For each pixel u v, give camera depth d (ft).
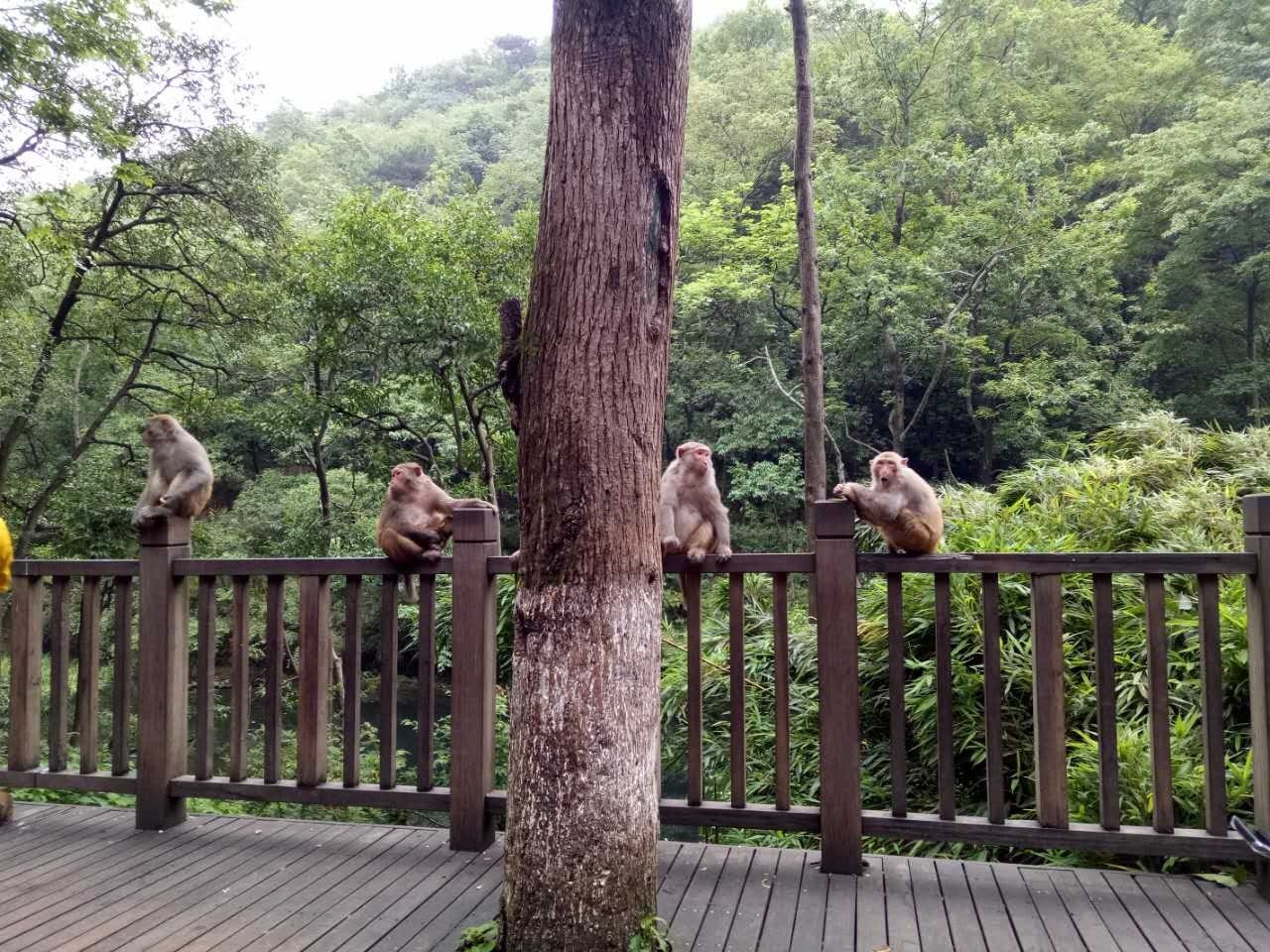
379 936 9.82
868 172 64.80
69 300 45.73
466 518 12.61
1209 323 60.80
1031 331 60.13
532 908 8.30
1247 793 13.61
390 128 177.17
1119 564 11.08
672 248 8.77
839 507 11.60
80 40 35.45
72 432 56.85
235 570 13.57
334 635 51.13
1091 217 60.18
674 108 8.71
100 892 11.12
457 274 42.39
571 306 8.36
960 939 9.67
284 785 13.34
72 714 40.45
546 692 8.37
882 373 64.23
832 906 10.52
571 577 8.34
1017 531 20.51
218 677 51.85
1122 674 17.38
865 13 63.77
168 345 55.01
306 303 43.83
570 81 8.51
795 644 21.15
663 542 12.59
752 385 63.57
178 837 13.24
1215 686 10.91
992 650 11.59
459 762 12.57
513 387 9.09
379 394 46.57
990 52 75.20
